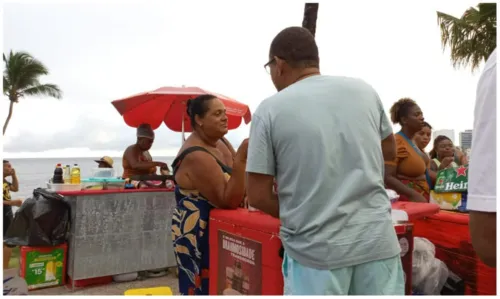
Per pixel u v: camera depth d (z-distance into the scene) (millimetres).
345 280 1343
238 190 2156
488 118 976
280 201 1477
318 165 1359
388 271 1376
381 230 1377
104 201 3943
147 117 5902
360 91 1505
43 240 3777
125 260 4039
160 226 4230
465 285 2012
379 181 1434
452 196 2248
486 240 985
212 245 2230
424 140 3047
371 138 1448
